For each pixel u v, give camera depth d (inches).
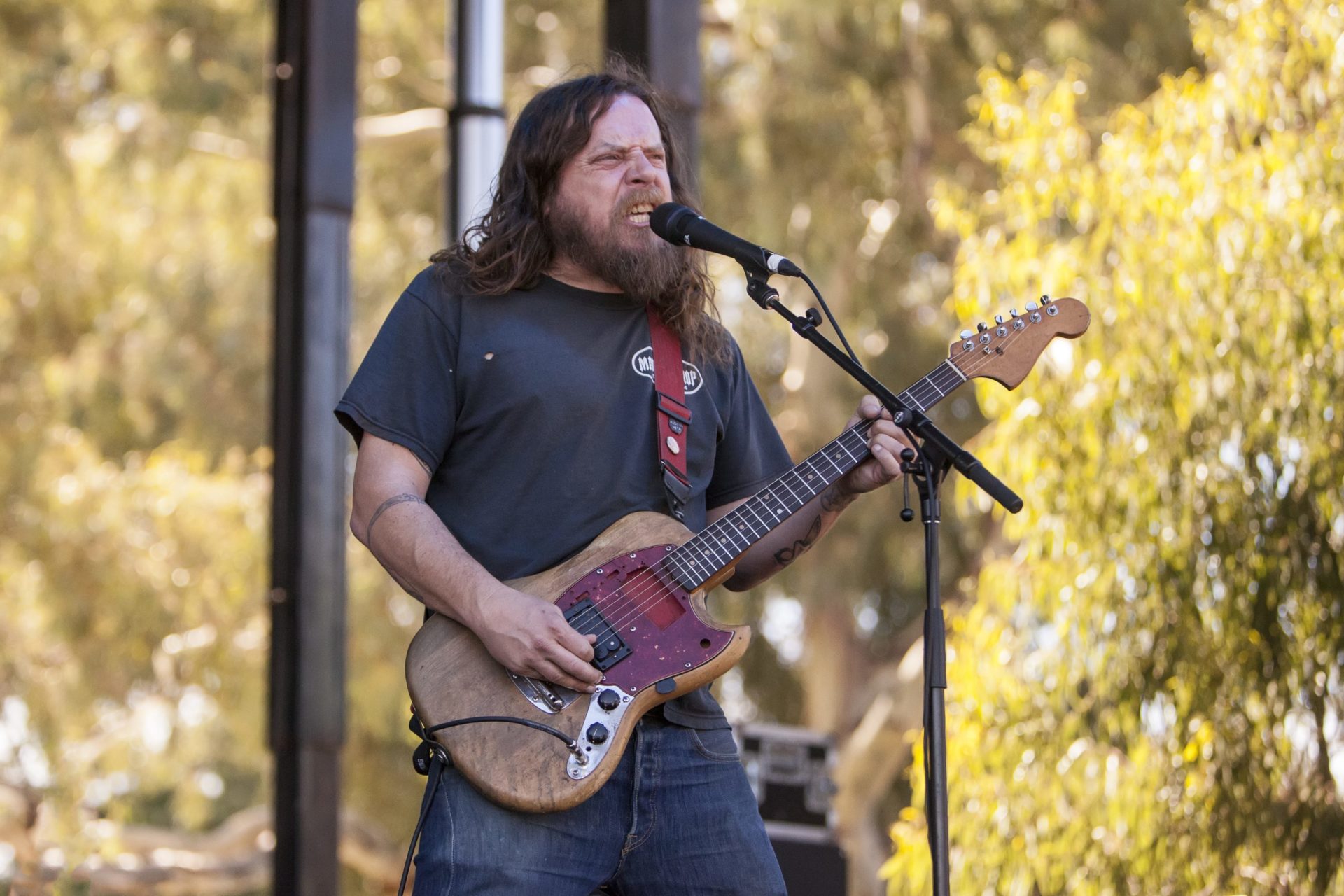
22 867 1197.1
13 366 1330.0
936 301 1224.8
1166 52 1044.5
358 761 1267.2
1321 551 426.3
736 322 1242.0
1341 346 419.2
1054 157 483.2
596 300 277.0
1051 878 454.0
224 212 1318.9
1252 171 434.9
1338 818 421.4
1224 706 436.1
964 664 478.6
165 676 1267.2
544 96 286.7
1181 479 443.8
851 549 1207.6
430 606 258.8
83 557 1229.1
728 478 291.9
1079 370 459.5
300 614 542.9
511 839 246.2
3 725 1250.0
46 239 1301.7
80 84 1283.2
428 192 1274.6
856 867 1181.7
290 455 558.3
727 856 259.9
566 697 249.3
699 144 506.3
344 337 562.3
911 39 1108.5
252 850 1307.8
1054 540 463.2
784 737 527.8
